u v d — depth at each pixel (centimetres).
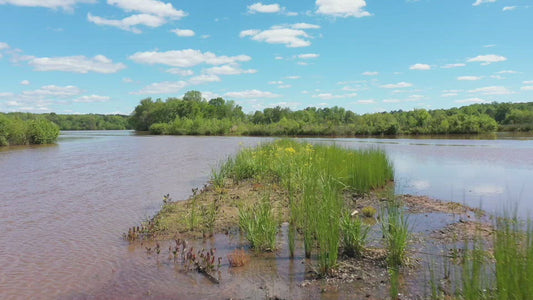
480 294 397
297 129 6694
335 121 7162
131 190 1297
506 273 388
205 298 506
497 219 537
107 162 2245
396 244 595
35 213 986
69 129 15512
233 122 8831
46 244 736
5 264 636
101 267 619
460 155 2348
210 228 787
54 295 523
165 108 11088
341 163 1232
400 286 513
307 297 498
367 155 1411
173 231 805
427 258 609
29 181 1520
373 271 571
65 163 2217
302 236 750
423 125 6109
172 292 526
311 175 852
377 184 1222
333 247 580
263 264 615
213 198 1105
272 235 683
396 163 1973
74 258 661
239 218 873
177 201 1099
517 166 1775
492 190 1199
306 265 606
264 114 9919
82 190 1307
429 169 1723
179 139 5684
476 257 461
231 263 620
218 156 2555
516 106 7588
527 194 1124
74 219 923
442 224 804
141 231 798
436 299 452
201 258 644
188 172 1741
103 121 16600
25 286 552
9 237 783
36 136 4372
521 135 5000
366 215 887
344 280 545
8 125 4097
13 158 2583
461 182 1359
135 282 561
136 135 8106
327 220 617
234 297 506
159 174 1681
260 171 1462
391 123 6072
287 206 965
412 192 1186
